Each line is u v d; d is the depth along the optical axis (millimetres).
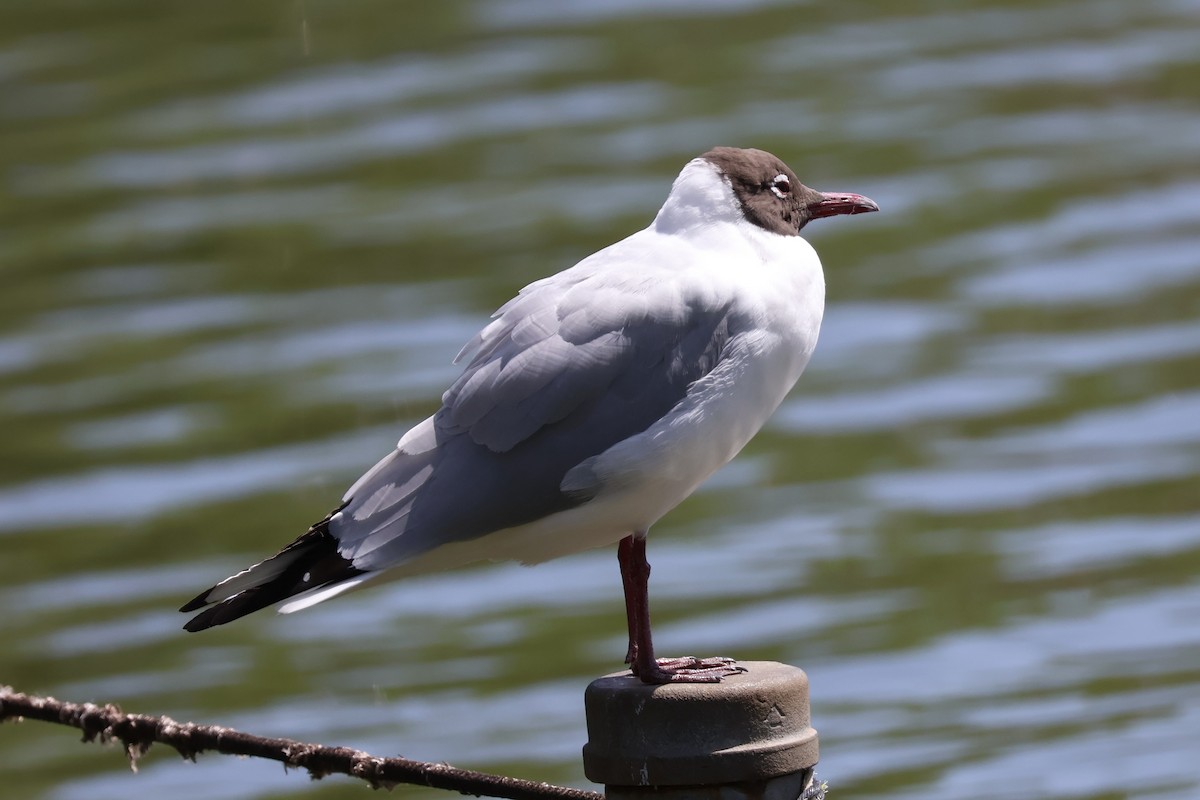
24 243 23000
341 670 14375
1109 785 12055
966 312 20578
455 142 24953
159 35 28812
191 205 23797
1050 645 14164
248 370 19719
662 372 7141
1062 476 17109
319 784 12914
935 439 17891
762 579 15383
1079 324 20188
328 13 29359
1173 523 16078
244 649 14836
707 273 7309
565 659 14219
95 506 17328
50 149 25547
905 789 12188
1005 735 12844
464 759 12820
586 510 7160
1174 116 25500
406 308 20812
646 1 29594
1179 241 22031
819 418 18469
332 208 23438
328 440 18141
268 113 26125
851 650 14266
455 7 29391
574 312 7195
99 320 21203
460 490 7109
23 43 28922
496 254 21828
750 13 29188
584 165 24094
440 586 15703
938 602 14844
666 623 14734
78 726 6867
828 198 7777
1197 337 19672
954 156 24531
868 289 21281
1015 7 30000
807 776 5945
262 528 16656
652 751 5852
